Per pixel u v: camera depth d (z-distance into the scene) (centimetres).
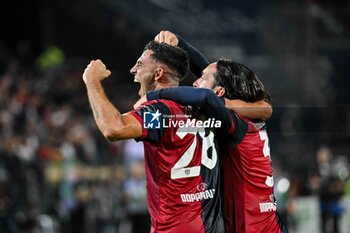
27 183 2423
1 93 2866
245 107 1080
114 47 4153
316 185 2852
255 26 4047
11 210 2347
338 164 2953
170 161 1017
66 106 3075
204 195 1038
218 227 1049
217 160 1057
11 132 2589
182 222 1023
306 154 3059
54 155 2567
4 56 3828
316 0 3903
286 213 2752
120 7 4219
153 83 1057
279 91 3644
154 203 1038
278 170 2895
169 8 4316
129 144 2708
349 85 3688
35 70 3625
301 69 3750
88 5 4181
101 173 2666
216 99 1027
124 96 3272
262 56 3928
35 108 2900
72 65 3819
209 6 4281
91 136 2803
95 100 982
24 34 4134
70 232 2511
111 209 2603
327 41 3834
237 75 1091
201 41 4116
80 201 2558
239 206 1079
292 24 3909
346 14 3862
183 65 1063
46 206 2461
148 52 1059
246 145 1075
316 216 2823
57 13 4153
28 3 4131
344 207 2848
